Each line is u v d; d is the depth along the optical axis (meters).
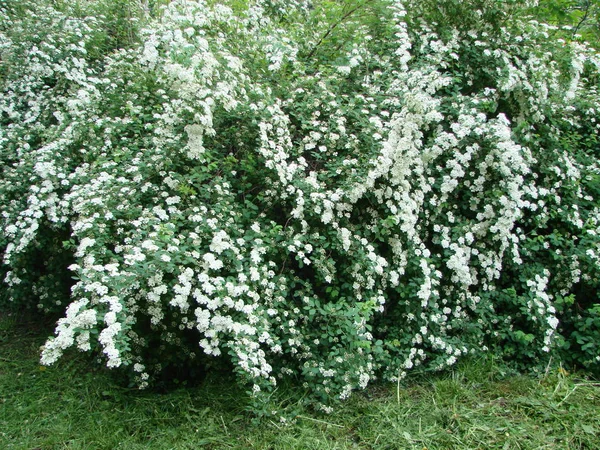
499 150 3.62
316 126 3.70
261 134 3.32
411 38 4.39
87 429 2.93
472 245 3.80
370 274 3.36
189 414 3.05
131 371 3.28
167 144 3.29
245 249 3.10
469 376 3.46
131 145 3.63
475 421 2.99
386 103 3.78
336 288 3.34
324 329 3.15
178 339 3.22
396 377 3.36
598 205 4.28
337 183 3.49
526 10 4.53
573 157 4.52
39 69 4.66
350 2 4.58
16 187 3.78
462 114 3.72
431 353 3.59
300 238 3.23
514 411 3.12
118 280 2.56
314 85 3.87
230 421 2.96
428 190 3.63
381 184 3.49
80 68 4.80
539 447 2.79
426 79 3.71
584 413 3.08
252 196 3.57
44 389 3.30
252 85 3.59
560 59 4.44
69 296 4.04
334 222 3.29
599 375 3.55
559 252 3.89
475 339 3.63
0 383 3.37
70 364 3.55
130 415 3.04
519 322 3.83
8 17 5.62
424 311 3.56
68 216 3.63
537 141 4.19
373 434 2.90
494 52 4.28
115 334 2.40
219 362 3.35
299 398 3.14
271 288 3.07
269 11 5.55
